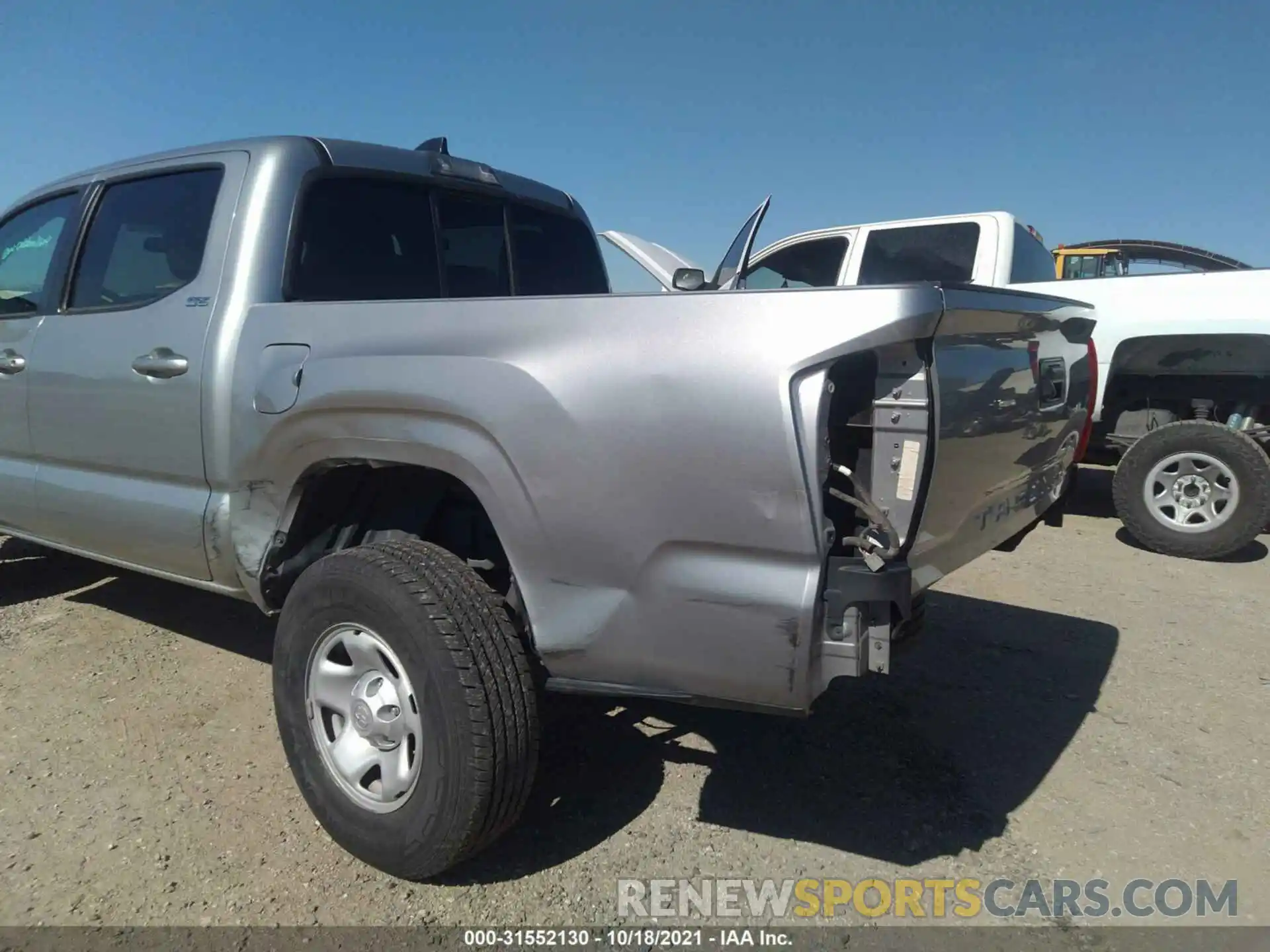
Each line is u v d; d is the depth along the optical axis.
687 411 2.00
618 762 3.11
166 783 2.96
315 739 2.55
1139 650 4.16
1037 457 2.77
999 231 6.30
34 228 3.88
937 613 4.63
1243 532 5.46
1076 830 2.76
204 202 3.14
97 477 3.41
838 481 2.08
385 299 3.31
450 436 2.32
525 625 2.38
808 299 1.95
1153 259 8.30
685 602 2.05
